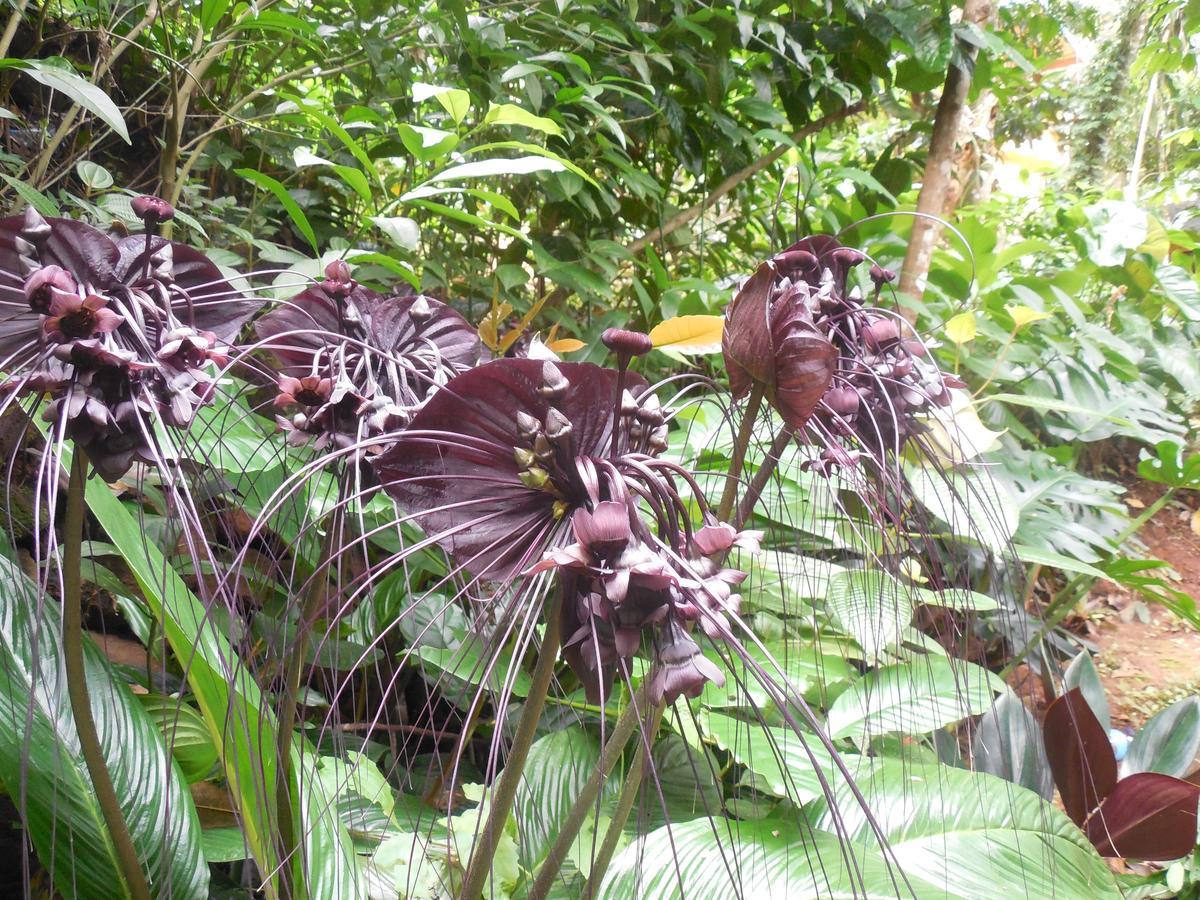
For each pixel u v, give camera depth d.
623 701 0.64
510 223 1.61
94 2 1.16
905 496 0.69
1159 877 1.17
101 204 0.89
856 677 0.96
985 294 1.96
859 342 0.66
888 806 0.83
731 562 0.88
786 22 1.91
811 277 0.67
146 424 0.50
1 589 0.67
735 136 1.73
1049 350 2.15
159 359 0.50
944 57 1.78
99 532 1.05
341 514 0.59
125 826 0.62
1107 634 2.47
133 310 0.51
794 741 0.86
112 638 1.05
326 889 0.67
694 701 0.81
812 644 0.97
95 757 0.59
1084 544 1.73
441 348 0.68
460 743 0.48
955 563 0.80
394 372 0.61
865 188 2.06
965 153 2.34
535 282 1.75
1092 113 3.94
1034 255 2.89
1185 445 2.83
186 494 0.51
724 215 2.27
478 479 0.53
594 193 1.63
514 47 1.42
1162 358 2.45
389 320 0.66
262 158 1.47
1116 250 2.19
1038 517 1.73
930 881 0.77
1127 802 1.12
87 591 1.03
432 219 1.46
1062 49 3.43
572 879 0.77
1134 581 1.70
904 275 1.86
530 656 0.94
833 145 3.07
